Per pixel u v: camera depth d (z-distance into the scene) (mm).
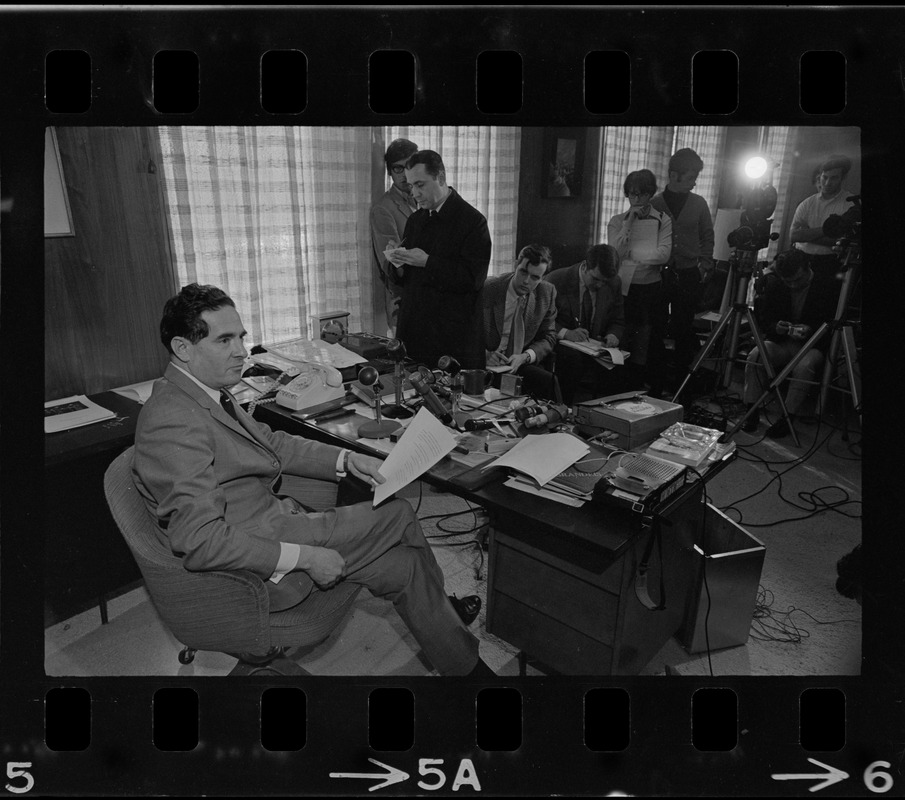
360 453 2027
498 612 2021
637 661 1870
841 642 2143
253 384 2443
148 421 1594
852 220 3289
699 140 5527
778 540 2773
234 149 2904
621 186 4973
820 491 3201
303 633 1675
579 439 1937
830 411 4027
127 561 2170
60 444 1976
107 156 2406
